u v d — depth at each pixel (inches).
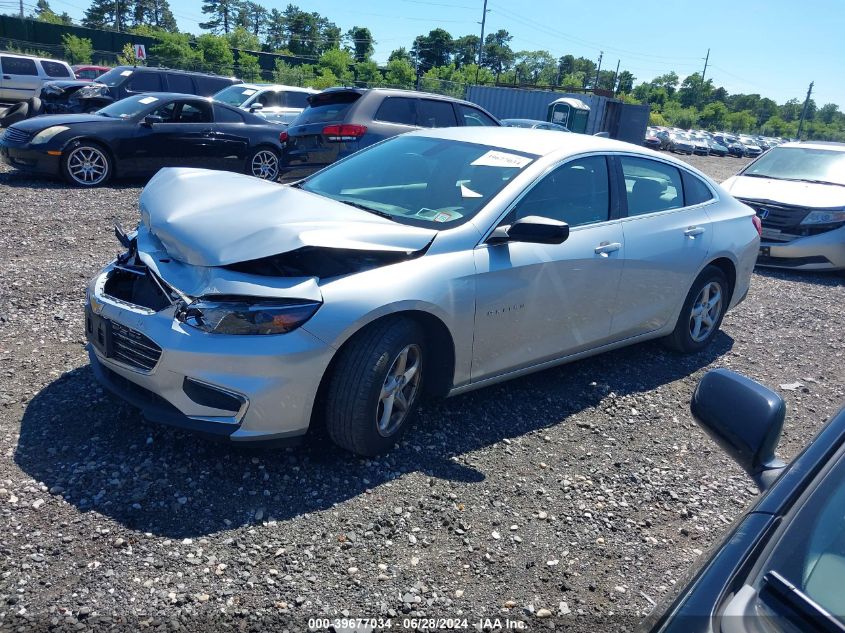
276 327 122.9
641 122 1472.7
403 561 113.0
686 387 197.8
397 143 190.7
